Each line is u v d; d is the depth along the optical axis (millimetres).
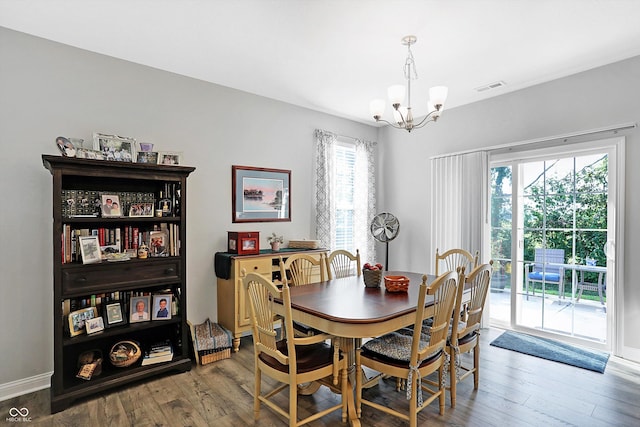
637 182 2961
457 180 4168
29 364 2523
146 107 3096
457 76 3338
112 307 2623
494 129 3904
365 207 4832
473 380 2598
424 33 2531
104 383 2416
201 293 3426
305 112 4285
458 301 2215
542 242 3623
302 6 2197
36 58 2566
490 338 3547
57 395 2246
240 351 3232
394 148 4992
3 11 2240
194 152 3387
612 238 3117
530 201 3719
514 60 2996
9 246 2453
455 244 4168
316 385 2322
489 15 2297
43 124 2592
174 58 2963
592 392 2453
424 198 4609
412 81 3457
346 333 1850
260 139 3871
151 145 2871
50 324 2604
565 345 3328
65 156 2342
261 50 2811
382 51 2820
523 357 3068
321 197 4305
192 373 2768
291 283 3037
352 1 2141
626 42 2686
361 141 4824
